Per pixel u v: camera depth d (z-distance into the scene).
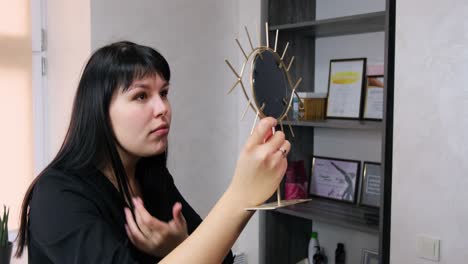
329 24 2.04
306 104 2.24
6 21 1.91
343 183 2.32
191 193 2.28
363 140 2.27
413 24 1.68
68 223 0.69
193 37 2.22
